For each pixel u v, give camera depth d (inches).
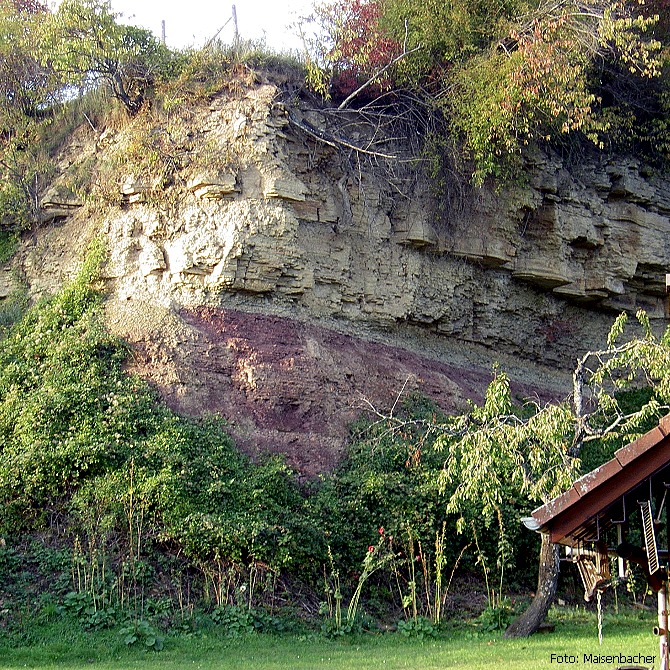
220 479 577.3
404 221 811.4
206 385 655.8
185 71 763.4
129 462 574.6
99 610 484.7
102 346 660.1
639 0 868.0
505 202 867.4
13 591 498.3
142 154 741.9
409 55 802.8
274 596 534.0
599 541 302.4
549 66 759.7
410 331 830.5
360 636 506.6
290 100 768.3
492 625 528.7
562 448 501.0
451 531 599.2
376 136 803.4
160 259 724.7
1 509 551.8
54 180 800.3
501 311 895.7
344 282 773.3
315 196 772.0
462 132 814.5
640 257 960.9
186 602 512.4
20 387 639.1
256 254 717.9
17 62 819.4
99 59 756.6
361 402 697.6
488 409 521.3
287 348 701.9
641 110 989.2
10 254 788.0
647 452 269.0
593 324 977.5
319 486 616.7
